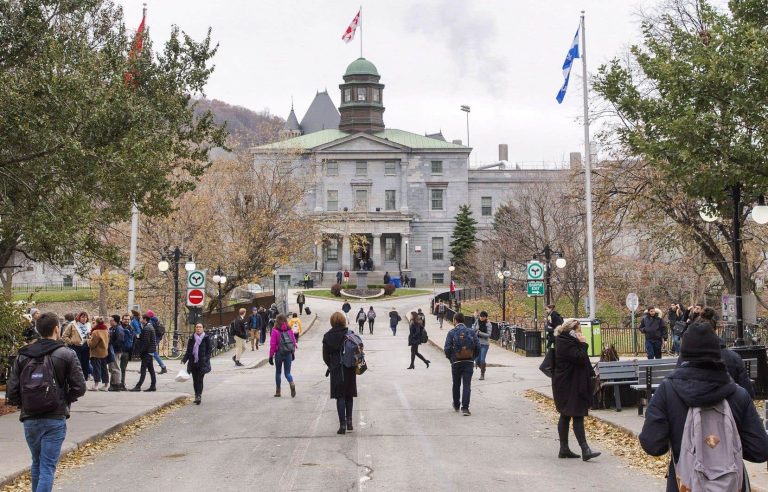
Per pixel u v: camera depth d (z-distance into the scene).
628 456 12.37
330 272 101.25
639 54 23.11
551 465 11.62
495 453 12.57
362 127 113.62
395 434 14.43
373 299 82.81
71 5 18.31
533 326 45.25
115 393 20.53
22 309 17.61
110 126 16.23
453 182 106.06
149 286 47.56
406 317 65.56
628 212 32.25
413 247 105.94
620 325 50.81
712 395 5.62
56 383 8.85
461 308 69.00
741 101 15.66
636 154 22.88
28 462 11.41
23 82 15.78
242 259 48.00
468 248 91.69
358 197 104.75
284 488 10.16
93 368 21.36
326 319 66.44
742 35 16.31
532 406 18.61
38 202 16.30
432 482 10.43
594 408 16.98
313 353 40.47
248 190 50.56
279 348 20.44
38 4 16.88
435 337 48.44
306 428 15.22
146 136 18.52
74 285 86.31
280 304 59.06
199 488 10.27
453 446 13.19
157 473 11.27
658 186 26.09
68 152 15.48
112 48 19.77
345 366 14.46
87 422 15.15
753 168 15.84
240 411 17.88
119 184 17.59
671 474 5.98
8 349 17.48
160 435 14.68
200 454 12.69
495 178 106.62
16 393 8.88
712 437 5.60
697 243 28.48
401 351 41.12
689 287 51.38
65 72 16.81
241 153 54.06
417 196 105.88
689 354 5.75
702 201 24.89
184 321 45.88
